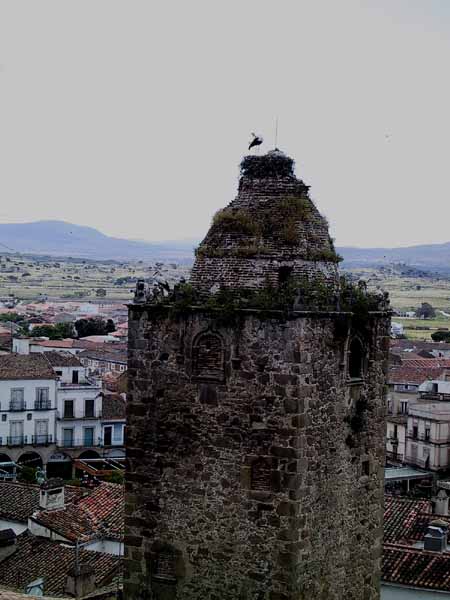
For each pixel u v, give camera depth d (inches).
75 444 4589.1
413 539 2026.3
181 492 1193.4
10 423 4466.0
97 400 4621.1
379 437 1291.8
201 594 1186.0
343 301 1191.6
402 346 7691.9
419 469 4424.2
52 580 1861.5
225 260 1187.9
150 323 1205.1
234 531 1161.4
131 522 1225.4
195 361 1178.6
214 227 1211.9
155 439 1206.9
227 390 1159.0
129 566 1229.1
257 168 1214.3
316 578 1175.0
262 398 1139.9
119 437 4680.1
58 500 2194.9
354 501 1246.3
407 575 1776.6
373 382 1272.1
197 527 1184.8
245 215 1195.3
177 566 1198.9
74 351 6599.4
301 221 1190.9
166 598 1205.1
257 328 1137.4
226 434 1162.0
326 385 1171.9
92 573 1796.3
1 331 7785.4
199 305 1168.8
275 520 1138.7
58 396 4559.5
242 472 1154.0
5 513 2260.1
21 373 4500.5
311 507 1156.5
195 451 1182.3
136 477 1220.5
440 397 5054.1
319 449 1165.1
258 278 1167.6
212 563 1177.4
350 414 1226.6
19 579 1899.6
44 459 4527.6
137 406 1216.8
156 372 1203.2
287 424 1127.0
